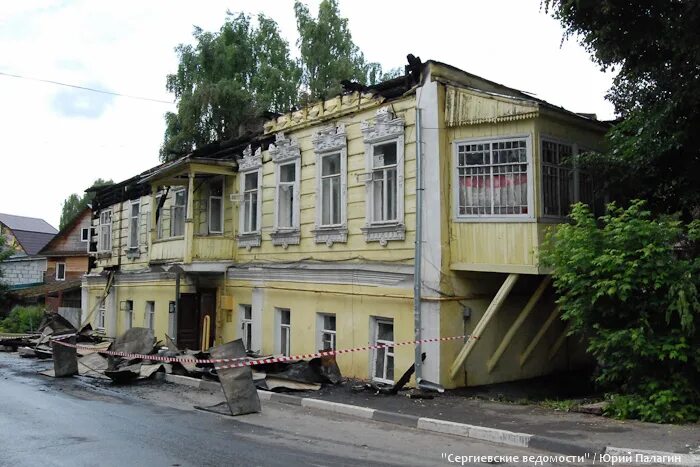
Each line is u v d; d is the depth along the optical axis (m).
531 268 10.09
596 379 8.88
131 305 23.53
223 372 9.70
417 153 11.55
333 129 13.86
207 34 29.16
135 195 23.72
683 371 8.06
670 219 8.62
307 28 29.39
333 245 13.80
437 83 11.44
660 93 9.95
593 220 8.97
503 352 11.70
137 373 13.56
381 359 12.47
